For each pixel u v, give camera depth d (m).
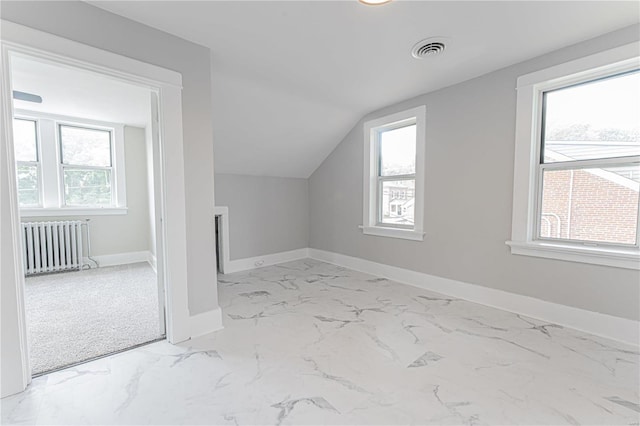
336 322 2.17
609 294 1.89
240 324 2.15
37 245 3.46
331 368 1.59
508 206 2.32
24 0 1.32
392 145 3.32
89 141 3.92
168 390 1.41
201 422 1.22
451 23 1.72
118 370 1.58
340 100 2.93
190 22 1.68
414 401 1.33
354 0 1.51
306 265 3.98
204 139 1.98
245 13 1.61
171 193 1.81
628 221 1.88
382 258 3.38
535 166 2.21
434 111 2.77
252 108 2.80
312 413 1.26
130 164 4.20
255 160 3.56
